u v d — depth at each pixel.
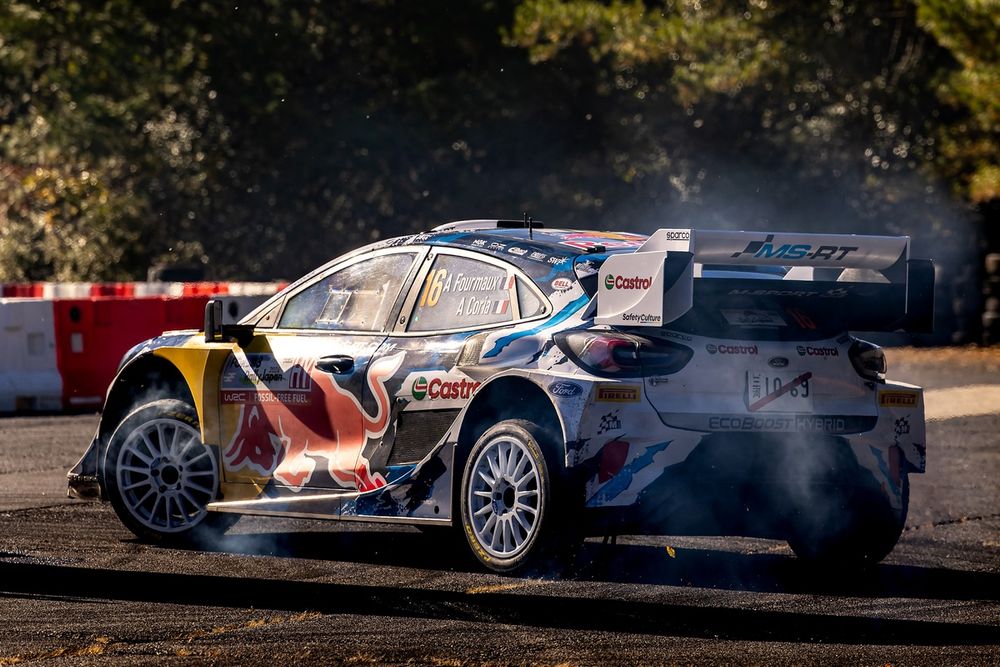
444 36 110.25
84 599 20.69
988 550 26.33
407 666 16.72
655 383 21.22
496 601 20.47
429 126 110.00
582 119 113.56
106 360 56.59
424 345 23.83
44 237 108.50
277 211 111.56
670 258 20.84
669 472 21.11
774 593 21.50
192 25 108.12
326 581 22.12
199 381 26.19
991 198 112.81
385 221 113.69
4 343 54.53
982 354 79.50
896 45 115.25
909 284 22.92
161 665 16.75
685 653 17.41
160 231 108.25
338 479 24.53
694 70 105.62
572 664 16.80
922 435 23.08
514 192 111.88
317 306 25.97
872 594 21.59
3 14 106.50
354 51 110.25
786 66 105.44
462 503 22.81
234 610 19.88
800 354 22.05
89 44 106.81
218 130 108.75
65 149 104.38
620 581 22.22
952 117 114.06
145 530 26.12
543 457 21.50
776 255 21.91
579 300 22.28
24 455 40.59
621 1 111.56
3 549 25.31
